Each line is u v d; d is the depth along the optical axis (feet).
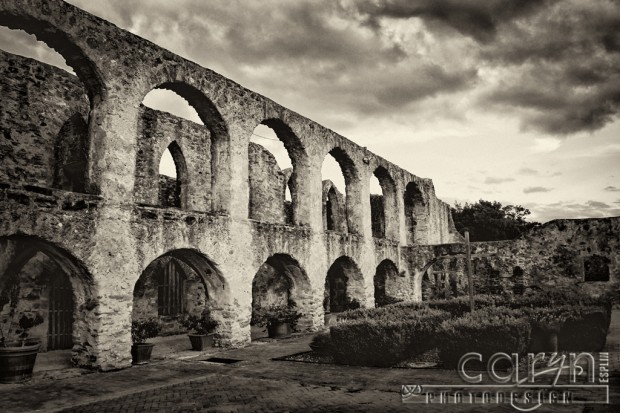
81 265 34.04
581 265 71.05
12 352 30.27
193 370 34.27
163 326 58.75
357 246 68.08
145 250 38.32
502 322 31.76
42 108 47.19
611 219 70.28
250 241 48.93
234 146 48.44
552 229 73.82
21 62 45.98
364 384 28.25
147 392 27.68
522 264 75.00
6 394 27.37
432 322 35.96
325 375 31.35
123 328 35.81
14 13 31.91
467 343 31.81
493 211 156.97
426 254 80.64
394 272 80.84
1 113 43.70
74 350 34.99
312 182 60.18
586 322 37.19
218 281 46.01
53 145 47.85
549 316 36.78
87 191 36.42
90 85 37.45
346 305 66.08
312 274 57.98
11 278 38.47
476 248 78.07
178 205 63.72
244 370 33.94
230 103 48.44
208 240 44.16
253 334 57.26
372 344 34.45
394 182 81.30
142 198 57.11
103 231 35.47
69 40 35.01
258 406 23.91
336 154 69.21
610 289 68.80
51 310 47.26
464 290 81.46
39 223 31.73
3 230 29.81
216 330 45.52
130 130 38.55
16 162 44.39
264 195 76.38
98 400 25.90
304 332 56.18
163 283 60.54
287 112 57.16
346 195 71.46
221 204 47.29
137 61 39.73
